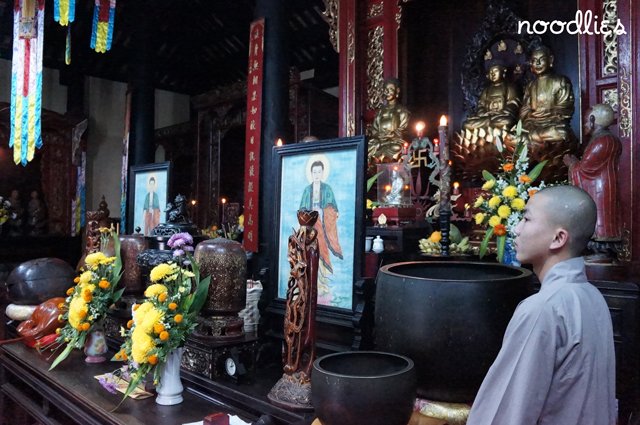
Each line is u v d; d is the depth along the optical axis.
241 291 2.68
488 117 5.46
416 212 4.94
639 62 4.52
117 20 12.34
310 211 2.27
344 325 2.53
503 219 3.49
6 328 4.11
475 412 1.44
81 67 13.20
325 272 2.67
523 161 3.56
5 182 12.34
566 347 1.37
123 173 11.02
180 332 2.43
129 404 2.46
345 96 6.67
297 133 10.44
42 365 3.11
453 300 1.85
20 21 6.95
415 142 5.48
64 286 4.00
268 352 2.80
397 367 1.90
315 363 1.85
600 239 3.53
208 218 12.71
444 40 6.45
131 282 3.55
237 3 11.95
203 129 12.95
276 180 2.94
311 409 2.13
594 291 1.51
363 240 2.54
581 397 1.36
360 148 2.56
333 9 6.82
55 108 13.11
